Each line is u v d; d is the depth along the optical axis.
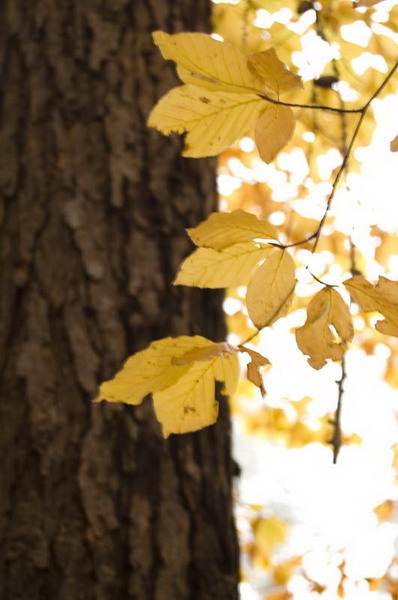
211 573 1.89
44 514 1.84
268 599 4.09
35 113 2.32
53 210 2.16
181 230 2.25
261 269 1.40
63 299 2.04
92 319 2.03
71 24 2.46
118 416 1.93
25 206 2.18
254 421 4.57
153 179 2.28
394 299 1.38
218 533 1.94
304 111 3.10
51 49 2.42
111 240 2.15
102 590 1.82
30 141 2.28
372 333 4.30
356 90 3.26
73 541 1.83
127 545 1.85
